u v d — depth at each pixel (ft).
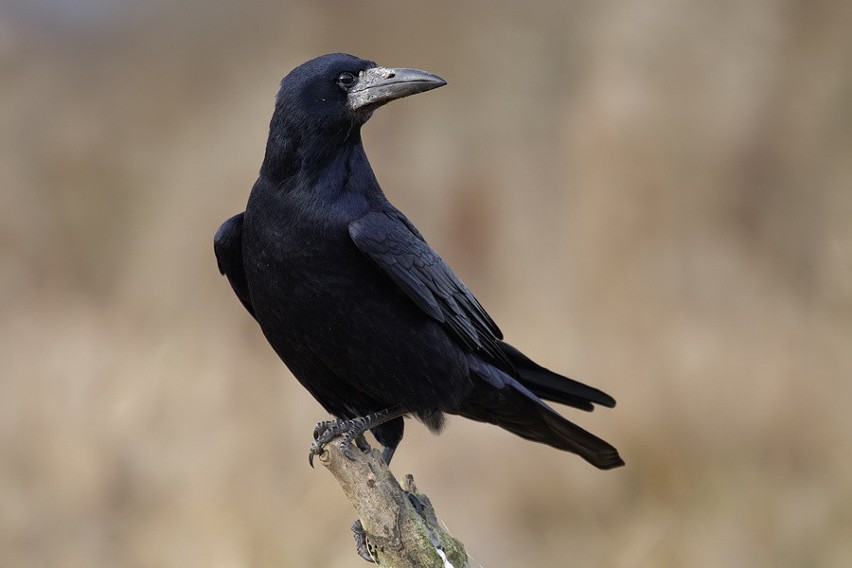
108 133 63.57
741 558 37.42
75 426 40.63
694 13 59.36
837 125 58.75
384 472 21.58
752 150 57.67
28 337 47.70
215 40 70.03
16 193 58.80
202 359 45.01
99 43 71.26
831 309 49.24
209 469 38.22
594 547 38.93
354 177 25.30
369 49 67.51
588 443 27.96
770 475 40.81
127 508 37.73
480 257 54.39
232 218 25.95
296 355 25.63
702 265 52.16
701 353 44.78
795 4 59.98
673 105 57.36
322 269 24.58
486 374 26.84
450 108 63.93
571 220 54.44
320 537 34.73
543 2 66.13
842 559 37.17
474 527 40.11
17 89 66.33
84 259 57.06
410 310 25.45
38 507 37.91
